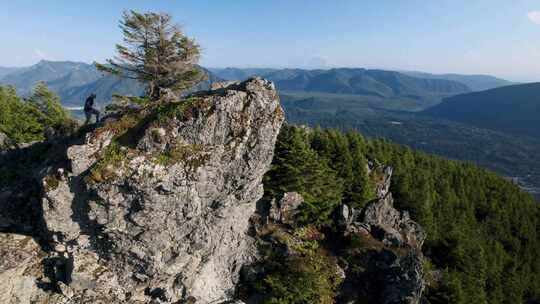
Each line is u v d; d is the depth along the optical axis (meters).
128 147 28.19
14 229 29.56
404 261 39.09
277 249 36.84
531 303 72.25
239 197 31.77
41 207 29.62
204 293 31.58
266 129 30.31
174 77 45.12
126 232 27.56
